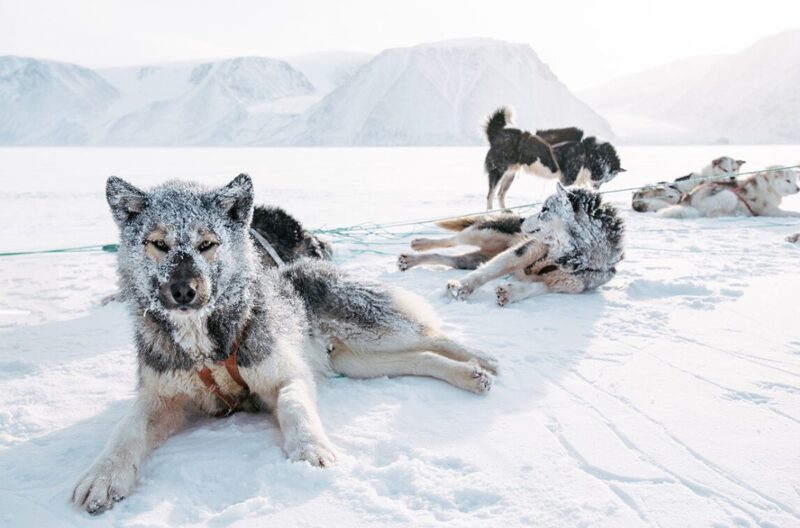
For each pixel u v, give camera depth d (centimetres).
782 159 2706
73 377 350
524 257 521
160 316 268
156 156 4041
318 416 269
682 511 209
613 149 1126
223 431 278
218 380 283
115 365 369
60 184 1773
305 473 232
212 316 271
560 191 510
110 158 3634
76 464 252
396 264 643
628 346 376
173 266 256
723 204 992
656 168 2303
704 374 328
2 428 285
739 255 651
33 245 825
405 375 337
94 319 476
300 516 210
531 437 263
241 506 213
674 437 260
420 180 1947
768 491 219
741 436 260
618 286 530
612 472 234
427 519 207
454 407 295
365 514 211
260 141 17625
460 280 503
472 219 641
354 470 237
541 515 208
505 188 1173
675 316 434
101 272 655
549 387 318
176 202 275
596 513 208
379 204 1257
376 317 341
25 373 360
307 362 320
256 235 492
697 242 743
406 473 232
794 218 965
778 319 420
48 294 556
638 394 305
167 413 280
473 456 247
